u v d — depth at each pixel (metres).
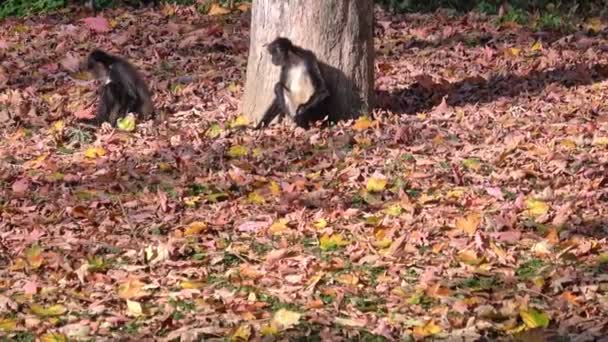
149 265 11.58
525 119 16.31
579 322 10.10
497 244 11.82
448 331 10.05
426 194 13.43
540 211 12.73
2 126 17.00
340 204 13.08
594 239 11.99
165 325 10.22
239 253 11.85
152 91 18.44
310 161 14.67
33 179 14.27
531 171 13.96
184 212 13.08
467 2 24.11
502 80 18.39
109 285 11.14
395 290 10.90
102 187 14.02
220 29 21.95
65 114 17.41
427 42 21.38
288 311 10.28
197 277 11.33
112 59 16.97
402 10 23.92
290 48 15.82
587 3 24.27
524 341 9.80
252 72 16.33
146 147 15.62
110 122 16.94
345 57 16.00
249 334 9.94
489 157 14.73
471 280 11.10
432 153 14.98
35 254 11.70
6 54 21.05
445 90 17.98
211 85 18.67
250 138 15.64
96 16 23.36
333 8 15.87
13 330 10.17
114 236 12.41
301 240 12.21
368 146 15.18
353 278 11.09
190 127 16.36
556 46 20.83
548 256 11.64
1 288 11.10
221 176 14.20
